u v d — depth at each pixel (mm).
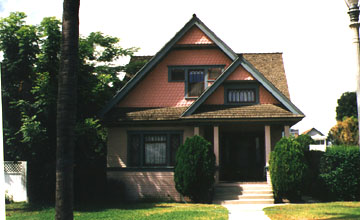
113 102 21875
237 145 23172
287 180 18031
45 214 15766
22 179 20125
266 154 20250
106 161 23781
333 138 53344
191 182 18422
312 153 21172
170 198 20672
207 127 22844
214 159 18984
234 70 21188
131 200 20828
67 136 10352
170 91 22562
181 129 21516
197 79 22672
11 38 18859
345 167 18703
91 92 20500
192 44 22531
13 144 19141
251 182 20797
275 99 21281
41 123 19000
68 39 10594
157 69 22781
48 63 18688
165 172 21000
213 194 19469
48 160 19828
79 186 20766
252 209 16219
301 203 18156
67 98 10445
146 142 21688
